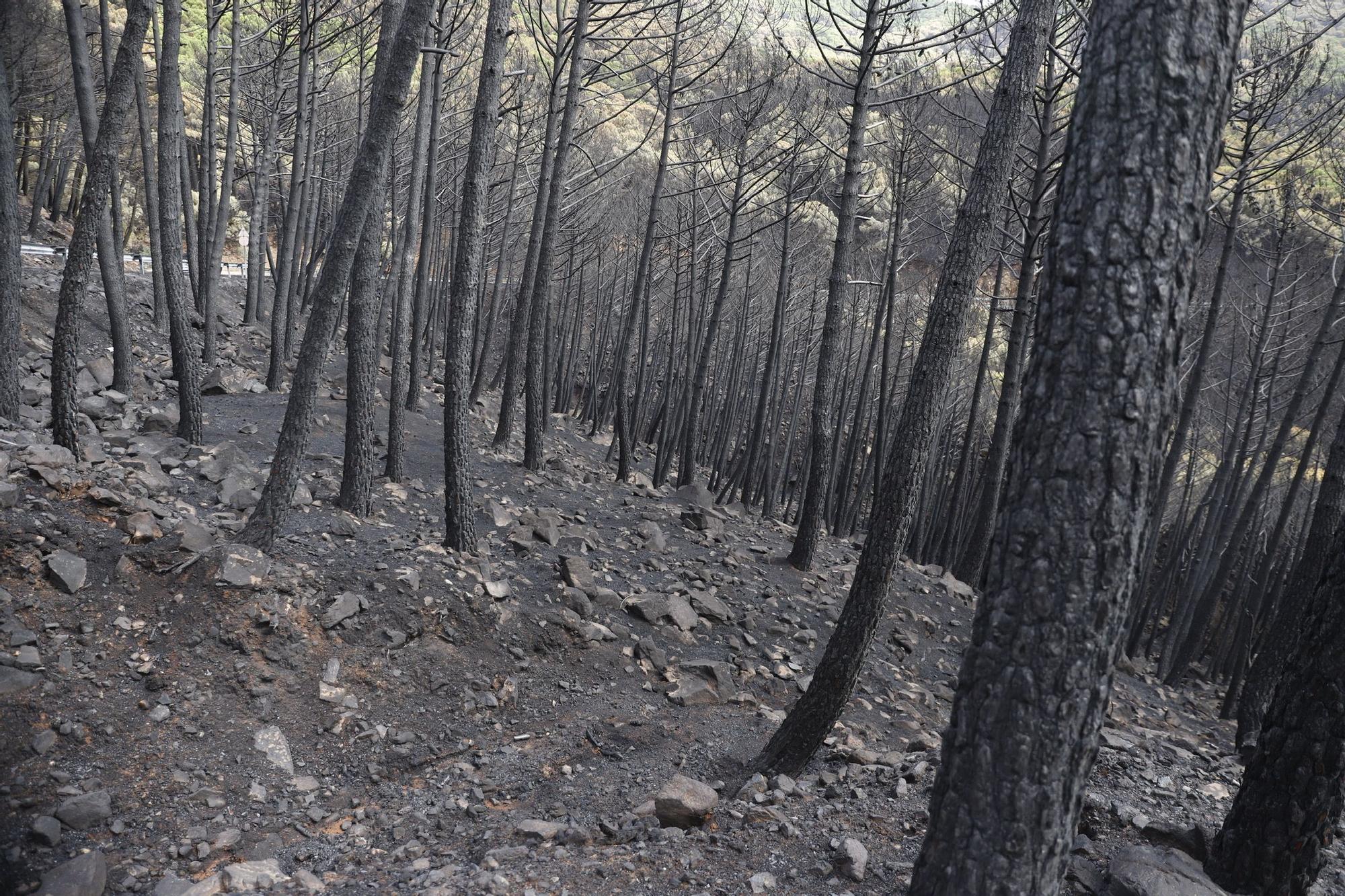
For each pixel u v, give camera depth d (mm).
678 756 6523
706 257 19969
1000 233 13062
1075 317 2576
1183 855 4574
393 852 4902
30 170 36281
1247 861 4367
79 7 9336
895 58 13352
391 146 8883
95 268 18672
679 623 9148
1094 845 4762
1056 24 10406
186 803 5039
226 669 6086
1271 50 11344
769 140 16016
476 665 7320
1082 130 2619
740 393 24156
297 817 5254
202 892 4266
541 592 8766
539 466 13797
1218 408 22125
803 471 19016
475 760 6258
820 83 16141
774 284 24734
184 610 6301
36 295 14156
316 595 7012
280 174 23703
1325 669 4195
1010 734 2619
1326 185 14422
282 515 7328
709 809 5168
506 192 22969
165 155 9852
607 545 11086
